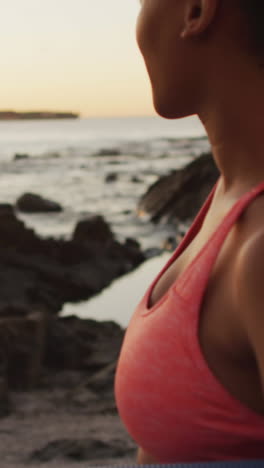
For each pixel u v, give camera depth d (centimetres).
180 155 7300
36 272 1722
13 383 759
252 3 66
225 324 64
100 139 12975
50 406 684
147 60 75
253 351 63
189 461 71
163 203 2723
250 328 60
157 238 2484
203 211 94
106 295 1706
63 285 1697
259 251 59
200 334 67
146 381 72
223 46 68
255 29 67
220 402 66
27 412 654
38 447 527
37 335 795
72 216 3212
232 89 69
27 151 9144
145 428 73
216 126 72
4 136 17225
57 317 1164
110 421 625
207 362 67
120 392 79
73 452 515
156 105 74
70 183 4922
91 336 1030
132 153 7625
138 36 75
